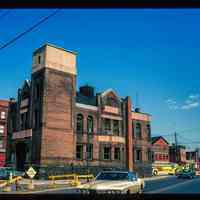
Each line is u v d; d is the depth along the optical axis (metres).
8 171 32.91
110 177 14.65
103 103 48.41
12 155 45.28
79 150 44.16
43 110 40.16
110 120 49.12
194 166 91.06
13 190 25.02
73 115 43.56
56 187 28.47
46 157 39.34
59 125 41.50
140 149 53.06
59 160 40.59
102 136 47.19
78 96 47.03
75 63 45.34
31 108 42.78
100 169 45.69
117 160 48.62
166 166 65.44
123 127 50.84
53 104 41.41
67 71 43.94
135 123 53.22
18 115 45.94
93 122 46.41
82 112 45.19
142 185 16.25
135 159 51.78
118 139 49.53
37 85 42.78
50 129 40.38
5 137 54.59
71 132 42.75
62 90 42.84
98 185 13.09
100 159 46.16
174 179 45.06
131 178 14.91
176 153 86.69
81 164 43.31
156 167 63.84
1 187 25.09
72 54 45.09
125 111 51.72
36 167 39.03
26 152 42.03
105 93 49.06
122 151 49.75
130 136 50.84
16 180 25.80
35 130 41.06
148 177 52.19
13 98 49.34
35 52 44.12
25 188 26.08
